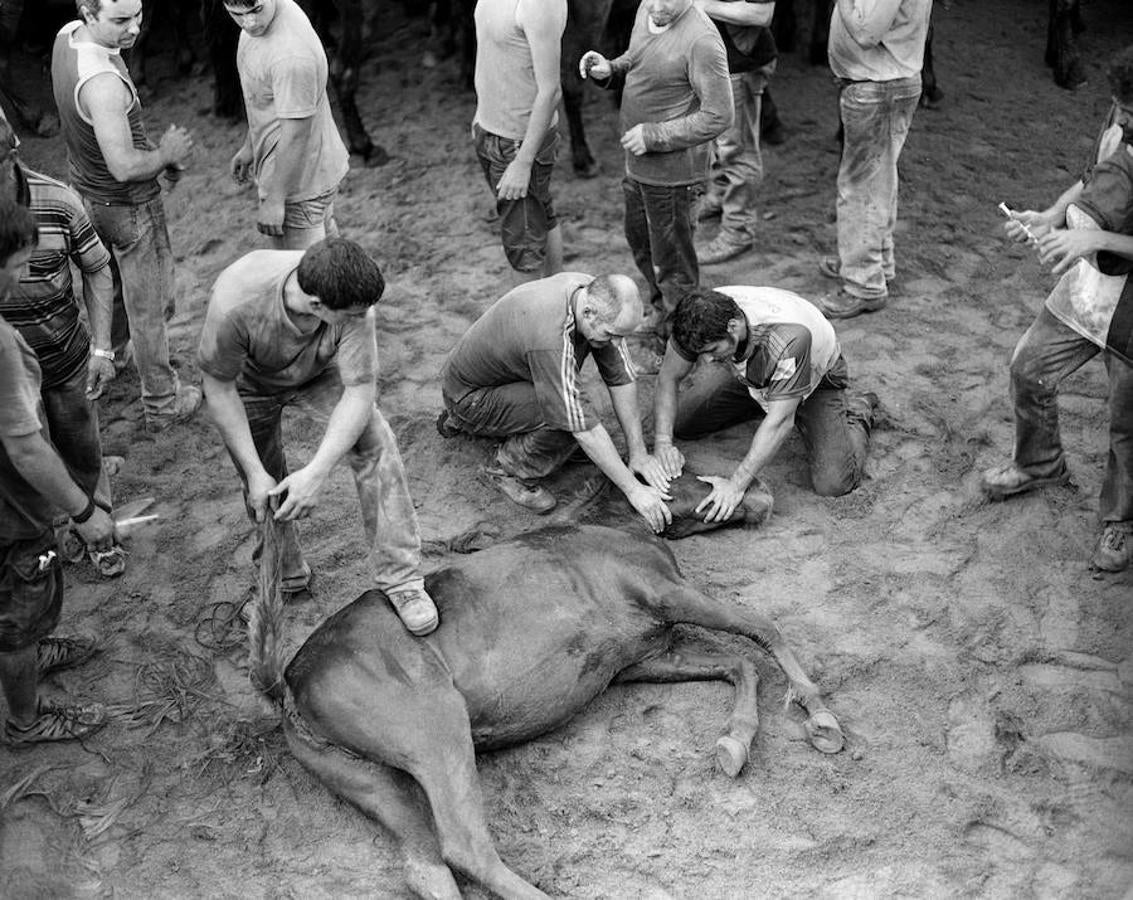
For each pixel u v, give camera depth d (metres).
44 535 3.82
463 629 4.02
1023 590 4.71
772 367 4.64
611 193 7.22
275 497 3.81
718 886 3.73
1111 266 4.19
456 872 3.76
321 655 3.96
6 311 4.18
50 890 3.77
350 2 7.04
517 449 4.98
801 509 5.06
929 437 5.43
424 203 7.13
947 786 4.01
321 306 3.53
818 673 4.37
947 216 6.96
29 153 7.72
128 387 5.84
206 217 7.11
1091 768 4.08
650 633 4.25
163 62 8.66
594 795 3.98
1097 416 5.54
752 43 6.01
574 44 7.02
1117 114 4.14
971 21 8.95
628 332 4.45
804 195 7.18
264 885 3.76
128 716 4.28
